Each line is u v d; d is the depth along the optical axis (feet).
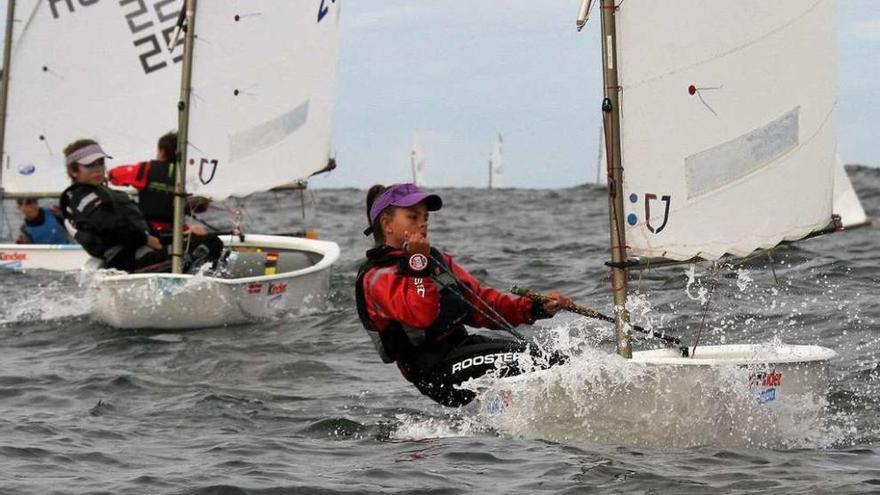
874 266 145.28
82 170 137.28
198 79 152.87
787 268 143.95
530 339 88.94
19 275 168.14
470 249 201.46
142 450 77.82
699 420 74.33
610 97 76.43
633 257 77.20
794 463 70.95
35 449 77.46
